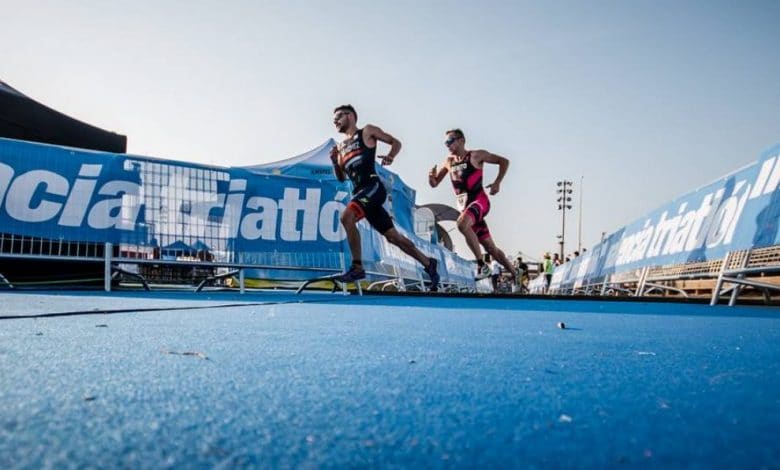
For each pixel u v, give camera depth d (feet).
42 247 22.75
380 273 34.27
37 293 19.72
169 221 24.75
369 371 4.51
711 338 8.16
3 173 22.11
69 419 2.76
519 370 4.76
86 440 2.42
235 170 26.50
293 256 27.14
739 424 2.95
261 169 44.39
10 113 25.21
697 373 4.75
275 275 27.96
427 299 23.91
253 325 8.80
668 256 26.53
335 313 12.69
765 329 9.94
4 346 5.44
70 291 22.49
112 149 30.78
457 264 64.39
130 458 2.20
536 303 21.20
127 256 24.25
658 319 12.53
